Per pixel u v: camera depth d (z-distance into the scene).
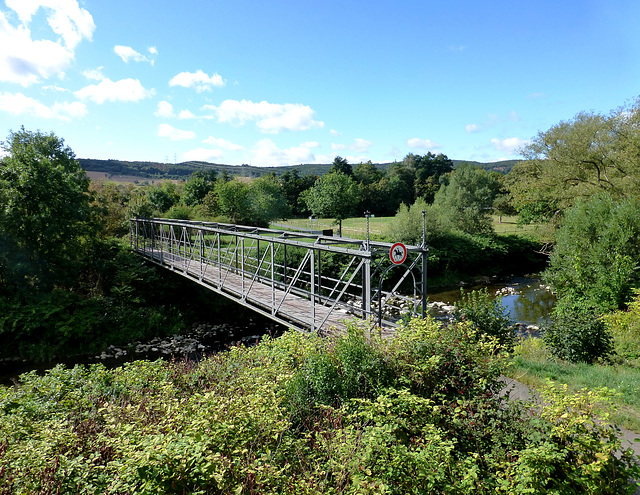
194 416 4.04
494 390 4.79
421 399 4.14
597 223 15.38
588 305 14.91
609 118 20.72
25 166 17.08
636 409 6.15
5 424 4.61
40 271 17.48
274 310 9.69
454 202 37.97
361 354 5.17
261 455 3.56
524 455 3.42
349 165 72.88
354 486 3.26
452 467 3.64
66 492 3.24
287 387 5.19
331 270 22.53
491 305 8.81
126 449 3.31
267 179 49.47
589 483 3.31
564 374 7.75
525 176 26.17
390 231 31.19
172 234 18.62
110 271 20.19
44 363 14.99
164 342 17.20
